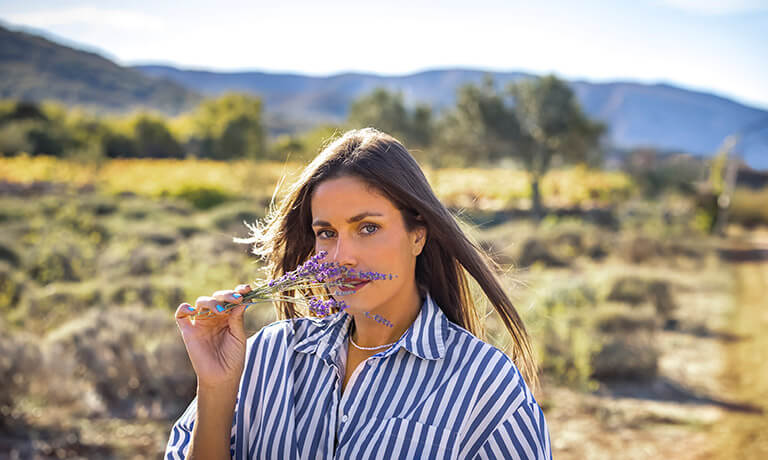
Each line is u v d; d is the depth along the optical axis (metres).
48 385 5.75
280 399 1.57
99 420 5.77
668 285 11.87
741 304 13.20
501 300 1.70
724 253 22.38
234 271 8.54
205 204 30.08
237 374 1.53
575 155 39.16
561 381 7.54
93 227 18.08
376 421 1.45
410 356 1.49
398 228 1.51
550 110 38.09
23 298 9.24
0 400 5.49
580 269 17.98
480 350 1.48
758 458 5.56
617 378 7.82
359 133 1.59
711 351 9.51
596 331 8.52
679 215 30.59
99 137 62.78
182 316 1.57
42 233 15.85
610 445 5.87
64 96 194.00
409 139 41.66
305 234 1.73
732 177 35.56
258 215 22.50
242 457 1.60
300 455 1.51
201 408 1.52
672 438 6.07
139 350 6.33
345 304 1.51
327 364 1.57
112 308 7.44
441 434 1.41
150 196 30.55
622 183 42.44
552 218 30.56
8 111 62.00
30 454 5.00
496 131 39.16
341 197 1.48
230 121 62.00
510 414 1.43
